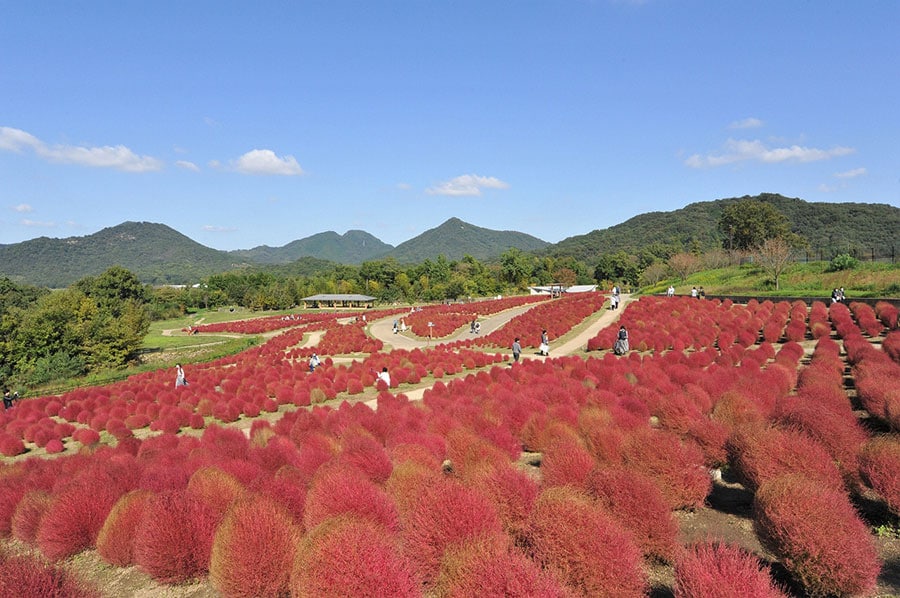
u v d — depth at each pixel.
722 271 77.56
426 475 9.49
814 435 10.08
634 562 6.58
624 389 18.66
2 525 12.74
